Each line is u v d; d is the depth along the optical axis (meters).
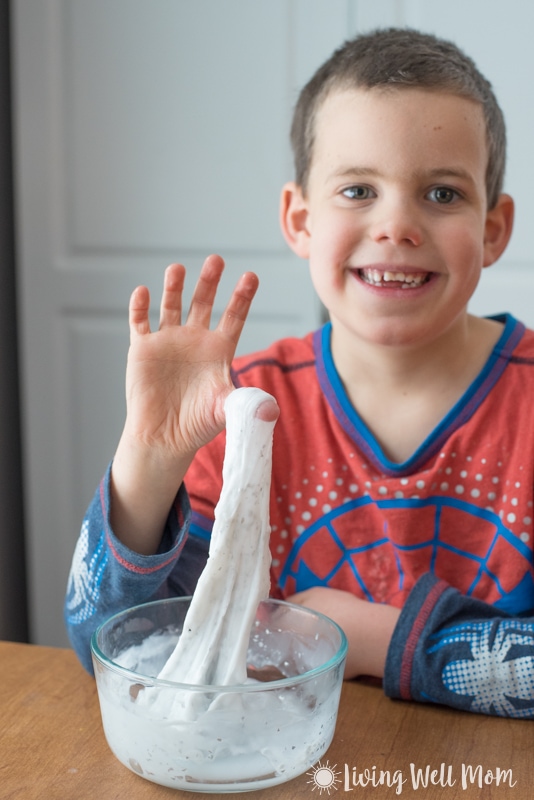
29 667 0.77
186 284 1.89
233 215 1.85
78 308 1.93
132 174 1.88
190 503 0.85
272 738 0.57
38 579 2.01
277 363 1.05
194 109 1.84
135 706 0.57
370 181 0.89
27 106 1.89
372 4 1.73
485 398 0.96
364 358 0.98
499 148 0.99
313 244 0.96
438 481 0.95
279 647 0.69
